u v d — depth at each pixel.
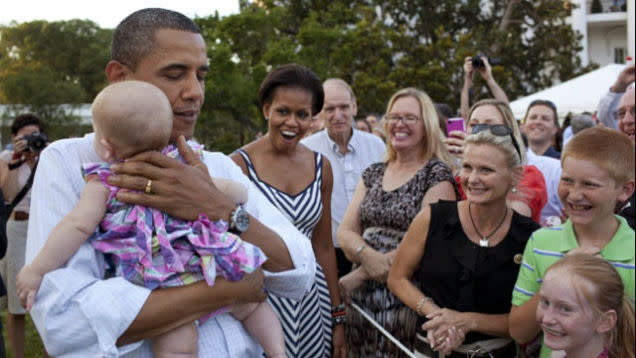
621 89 4.29
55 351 1.44
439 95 23.42
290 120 2.78
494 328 2.35
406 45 25.03
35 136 4.74
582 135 2.19
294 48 22.17
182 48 1.63
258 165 2.84
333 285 2.96
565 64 27.67
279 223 1.91
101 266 1.53
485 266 2.40
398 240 3.02
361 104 23.03
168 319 1.47
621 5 32.94
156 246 1.50
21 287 1.39
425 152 3.23
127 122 1.47
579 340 1.91
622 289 1.93
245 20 22.05
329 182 2.99
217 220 1.60
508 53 27.33
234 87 20.25
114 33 1.71
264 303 1.79
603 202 2.12
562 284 1.91
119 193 1.49
